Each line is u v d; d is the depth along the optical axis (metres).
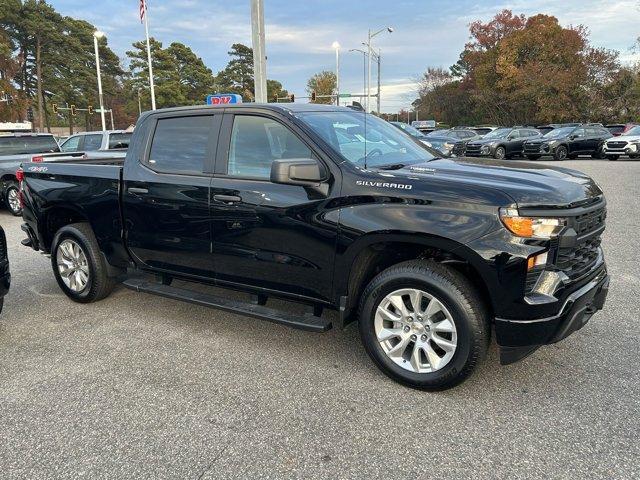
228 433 2.96
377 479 2.55
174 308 5.05
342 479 2.56
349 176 3.48
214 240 4.04
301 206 3.59
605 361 3.73
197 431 2.98
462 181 3.24
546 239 2.98
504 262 2.98
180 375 3.67
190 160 4.23
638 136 23.09
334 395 3.36
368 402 3.26
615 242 7.30
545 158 26.73
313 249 3.58
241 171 3.94
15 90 52.81
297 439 2.89
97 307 5.12
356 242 3.39
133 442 2.88
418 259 3.37
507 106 51.88
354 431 2.96
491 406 3.18
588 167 19.66
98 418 3.13
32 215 5.38
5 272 4.42
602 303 3.65
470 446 2.79
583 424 2.97
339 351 4.02
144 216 4.44
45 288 5.78
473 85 62.53
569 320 3.11
